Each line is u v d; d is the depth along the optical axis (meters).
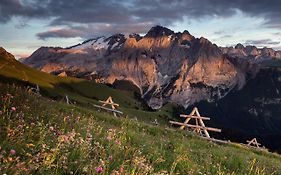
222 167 16.95
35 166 6.98
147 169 8.95
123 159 10.30
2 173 6.02
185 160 13.97
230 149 25.31
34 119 12.17
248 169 17.31
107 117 27.23
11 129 8.84
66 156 8.52
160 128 27.80
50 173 7.37
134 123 26.61
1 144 7.76
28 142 8.78
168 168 12.90
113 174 7.92
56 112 15.91
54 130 10.38
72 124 13.13
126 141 14.23
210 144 25.67
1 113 10.13
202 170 14.52
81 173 8.20
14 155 7.64
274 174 18.88
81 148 9.27
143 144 15.05
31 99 17.53
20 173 6.46
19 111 12.86
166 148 16.55
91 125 13.57
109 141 11.34
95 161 8.70
